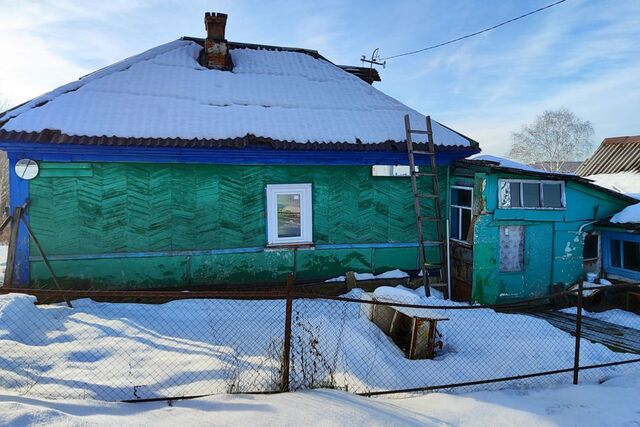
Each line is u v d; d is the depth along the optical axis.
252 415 3.62
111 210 7.74
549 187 8.83
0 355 4.42
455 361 5.64
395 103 10.25
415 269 9.24
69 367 4.48
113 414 3.52
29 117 7.24
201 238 8.18
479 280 8.39
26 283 7.37
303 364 4.83
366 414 3.78
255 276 8.43
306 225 8.73
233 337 5.95
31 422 3.07
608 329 7.53
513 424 3.91
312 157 8.54
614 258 9.34
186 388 4.23
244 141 7.83
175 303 7.37
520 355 5.95
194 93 8.80
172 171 7.99
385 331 6.64
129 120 7.70
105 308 6.89
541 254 8.88
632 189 13.26
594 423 4.00
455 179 9.30
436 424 3.78
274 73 10.26
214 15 9.83
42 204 7.43
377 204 9.05
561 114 41.53
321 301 8.03
